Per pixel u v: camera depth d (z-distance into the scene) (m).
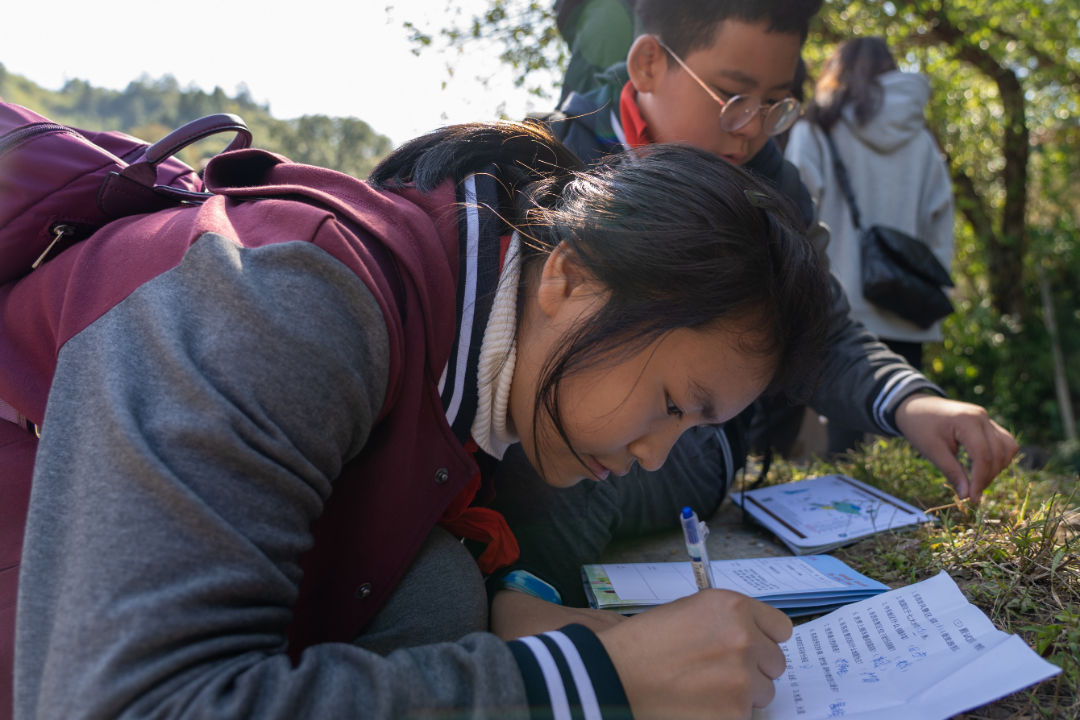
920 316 3.11
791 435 2.69
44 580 0.78
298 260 0.90
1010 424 5.71
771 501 1.95
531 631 1.13
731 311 0.97
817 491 1.98
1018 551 1.40
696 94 1.96
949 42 6.20
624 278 0.97
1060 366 6.38
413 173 1.18
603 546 1.61
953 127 6.91
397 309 0.97
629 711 0.84
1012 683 0.92
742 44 1.88
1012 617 1.24
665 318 0.95
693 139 2.01
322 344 0.87
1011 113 6.68
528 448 1.12
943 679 0.98
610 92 2.12
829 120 3.18
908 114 3.15
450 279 1.04
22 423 1.08
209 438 0.79
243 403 0.82
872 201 3.16
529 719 0.81
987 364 6.58
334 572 1.06
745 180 1.07
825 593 1.29
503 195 1.15
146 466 0.77
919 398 1.82
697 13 1.89
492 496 1.30
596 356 0.97
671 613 0.94
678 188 1.02
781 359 1.04
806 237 1.07
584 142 1.97
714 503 1.88
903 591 1.23
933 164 3.31
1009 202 6.90
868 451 2.30
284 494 0.84
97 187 1.11
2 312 1.08
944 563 1.45
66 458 0.82
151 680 0.71
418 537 1.07
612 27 2.35
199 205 1.10
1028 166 6.97
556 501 1.46
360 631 1.07
